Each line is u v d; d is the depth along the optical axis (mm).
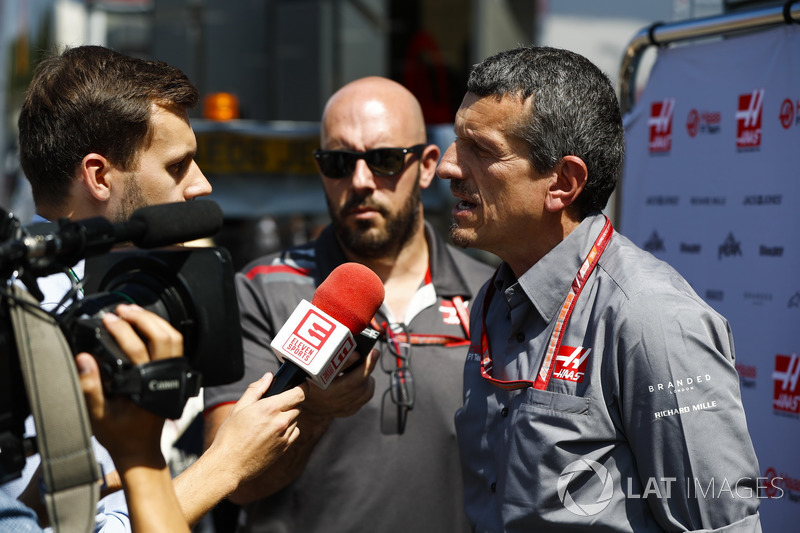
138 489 1202
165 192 1839
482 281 2691
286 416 1546
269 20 5277
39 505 1417
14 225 1120
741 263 2207
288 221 5145
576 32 4301
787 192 2070
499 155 1702
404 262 2658
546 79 1688
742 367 2203
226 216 4500
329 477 2391
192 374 1203
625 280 1604
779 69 2100
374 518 2375
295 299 2520
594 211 1766
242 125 4543
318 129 4633
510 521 1649
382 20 5602
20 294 1120
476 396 1859
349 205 2586
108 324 1162
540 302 1731
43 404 1092
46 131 1771
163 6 5203
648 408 1515
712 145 2305
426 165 2801
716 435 1487
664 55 2477
